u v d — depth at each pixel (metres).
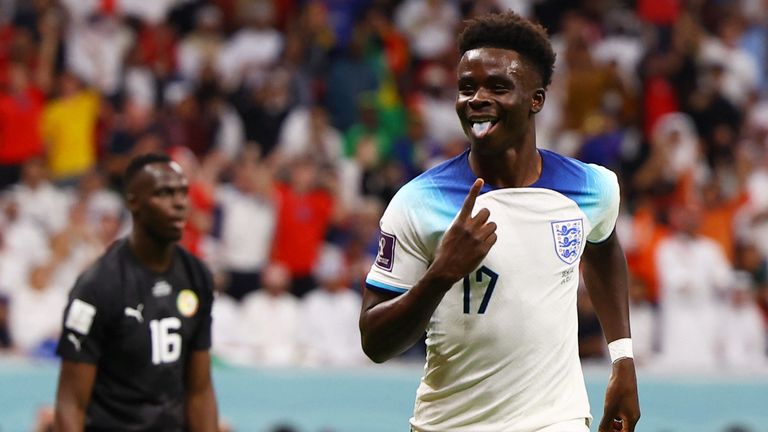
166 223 14.23
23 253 28.66
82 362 13.84
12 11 36.50
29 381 22.97
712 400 25.52
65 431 13.66
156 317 14.24
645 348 28.80
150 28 37.28
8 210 28.97
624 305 11.48
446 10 40.34
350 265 28.78
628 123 37.09
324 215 30.39
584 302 26.61
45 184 30.62
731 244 32.81
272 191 29.86
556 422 10.43
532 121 10.56
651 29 40.38
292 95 35.47
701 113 37.53
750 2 42.06
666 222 32.47
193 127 33.91
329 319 27.44
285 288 28.31
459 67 10.38
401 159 34.50
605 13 41.19
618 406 11.30
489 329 10.34
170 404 14.30
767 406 25.62
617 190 10.94
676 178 34.16
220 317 27.17
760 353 29.58
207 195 29.88
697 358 29.31
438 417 10.76
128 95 35.62
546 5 41.06
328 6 40.09
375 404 24.47
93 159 32.97
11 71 33.44
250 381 24.17
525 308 10.32
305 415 24.27
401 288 10.43
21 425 22.81
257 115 34.69
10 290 27.78
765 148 37.00
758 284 31.86
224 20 39.09
